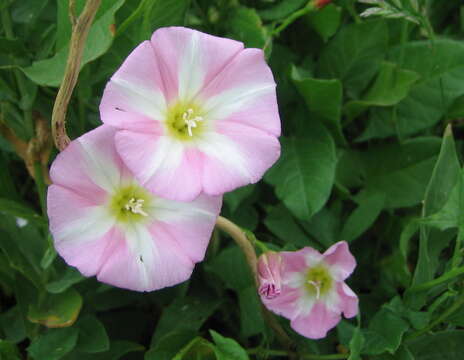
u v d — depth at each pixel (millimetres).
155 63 84
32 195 130
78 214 85
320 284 101
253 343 122
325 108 120
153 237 89
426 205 106
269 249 107
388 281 122
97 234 86
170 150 86
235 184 86
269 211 119
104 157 85
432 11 143
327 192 114
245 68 89
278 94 125
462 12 142
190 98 91
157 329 111
